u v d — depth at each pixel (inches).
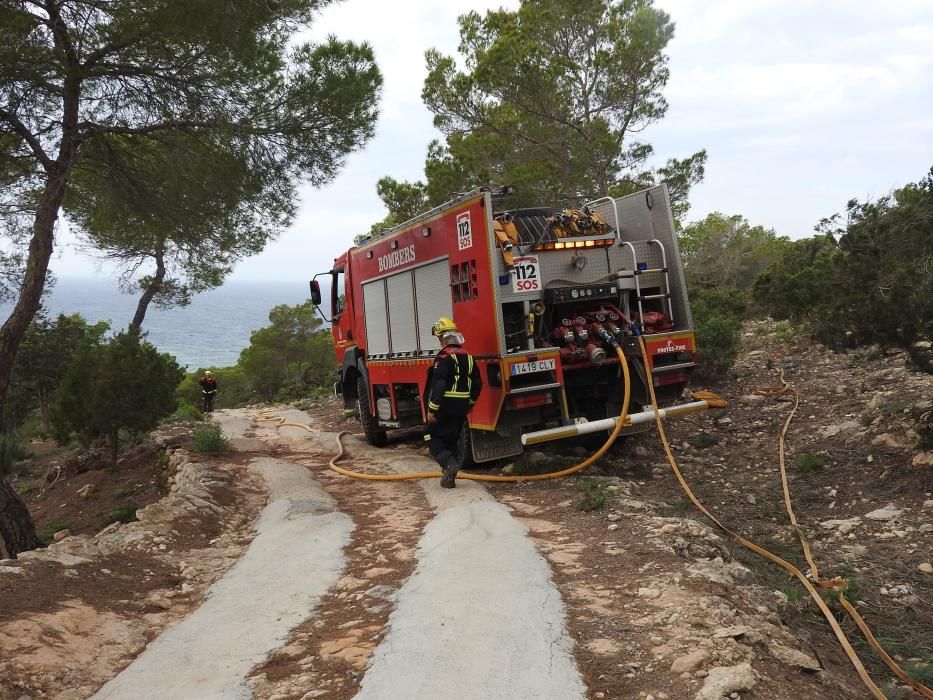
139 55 415.8
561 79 740.7
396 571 219.9
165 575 239.5
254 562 247.4
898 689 151.9
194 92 428.1
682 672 134.4
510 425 329.1
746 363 553.3
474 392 325.7
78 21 398.6
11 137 444.1
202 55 417.7
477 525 254.7
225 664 163.6
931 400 326.6
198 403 1571.1
